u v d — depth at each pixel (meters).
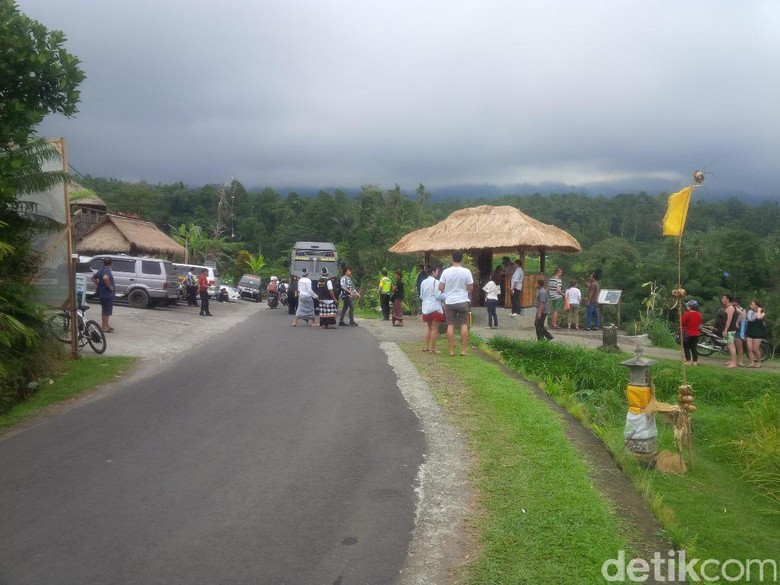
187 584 4.13
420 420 7.90
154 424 7.75
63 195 12.06
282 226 87.69
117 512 5.18
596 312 21.09
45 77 10.28
